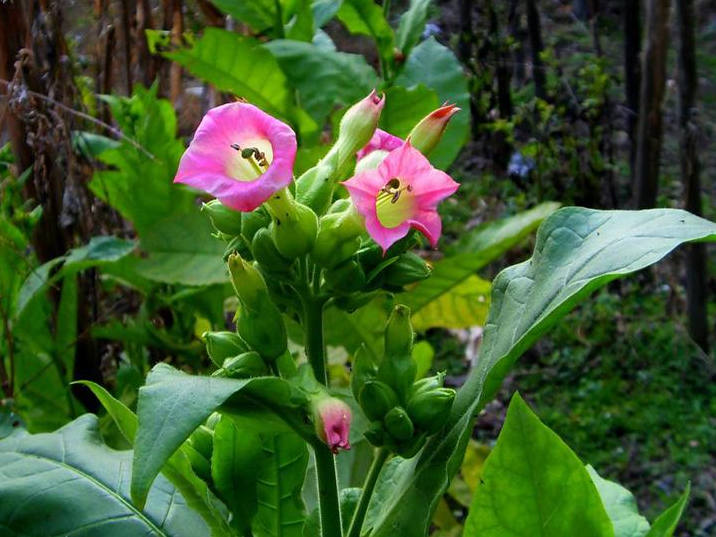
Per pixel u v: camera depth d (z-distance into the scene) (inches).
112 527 15.2
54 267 25.7
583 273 13.1
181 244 26.0
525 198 52.4
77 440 16.4
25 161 25.6
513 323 13.8
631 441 40.5
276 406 12.6
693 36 38.9
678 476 38.0
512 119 55.7
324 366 13.8
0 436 21.5
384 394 13.2
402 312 13.4
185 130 39.6
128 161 28.4
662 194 53.9
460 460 13.1
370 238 13.6
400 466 15.3
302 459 14.6
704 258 40.6
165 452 10.7
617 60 64.2
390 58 29.4
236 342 13.3
